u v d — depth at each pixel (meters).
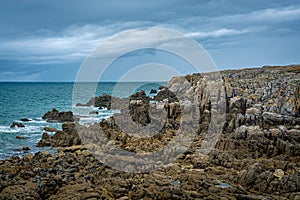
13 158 22.14
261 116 29.16
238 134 25.25
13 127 37.38
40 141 28.41
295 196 15.27
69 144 27.05
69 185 16.47
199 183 16.83
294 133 24.50
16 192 14.81
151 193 15.46
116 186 16.36
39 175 18.25
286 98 31.39
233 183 17.53
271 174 17.11
